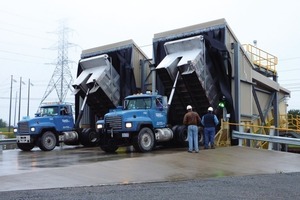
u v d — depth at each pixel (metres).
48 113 20.69
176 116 19.81
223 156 14.53
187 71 17.66
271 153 15.94
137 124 16.06
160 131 17.08
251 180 9.93
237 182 9.54
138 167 11.42
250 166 12.67
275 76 25.81
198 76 17.61
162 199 7.13
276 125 23.98
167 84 19.16
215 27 19.02
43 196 7.29
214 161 13.30
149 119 16.67
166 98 17.77
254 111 22.06
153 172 10.83
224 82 18.77
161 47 20.58
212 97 18.73
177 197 7.37
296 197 7.64
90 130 21.66
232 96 19.23
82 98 22.62
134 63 22.25
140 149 16.11
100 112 22.81
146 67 22.53
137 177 10.02
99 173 10.34
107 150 17.23
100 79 20.92
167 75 18.36
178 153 14.82
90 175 10.04
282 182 9.66
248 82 20.45
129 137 16.12
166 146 18.80
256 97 22.06
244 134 18.48
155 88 20.44
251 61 21.17
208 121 16.83
